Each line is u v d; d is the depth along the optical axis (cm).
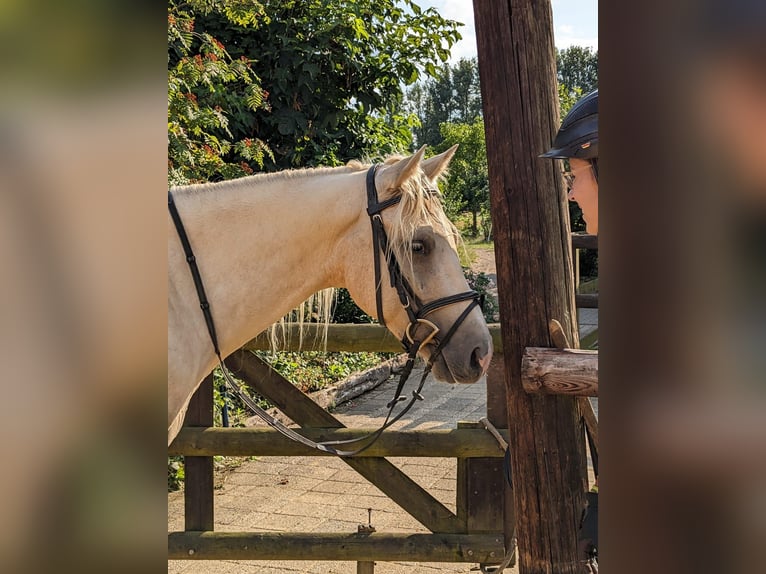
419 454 243
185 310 189
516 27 122
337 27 626
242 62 514
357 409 536
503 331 128
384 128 713
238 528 331
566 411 126
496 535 244
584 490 129
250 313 198
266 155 609
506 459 163
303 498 372
